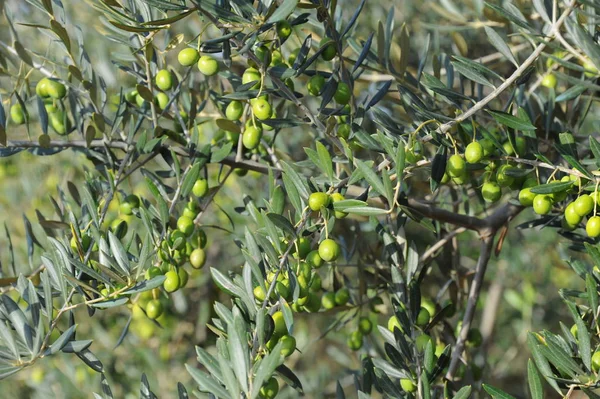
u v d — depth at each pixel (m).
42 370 2.93
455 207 2.14
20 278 1.76
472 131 1.80
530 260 3.37
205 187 1.92
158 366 2.96
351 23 1.80
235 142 2.00
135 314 2.99
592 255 1.71
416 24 2.81
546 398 2.42
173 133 1.97
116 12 1.73
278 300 1.72
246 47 1.69
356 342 2.05
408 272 1.90
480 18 2.19
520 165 1.86
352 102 1.84
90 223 1.84
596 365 1.70
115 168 1.98
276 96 1.88
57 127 1.96
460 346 1.99
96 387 2.90
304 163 2.00
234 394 1.60
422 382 1.80
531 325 3.47
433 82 1.78
